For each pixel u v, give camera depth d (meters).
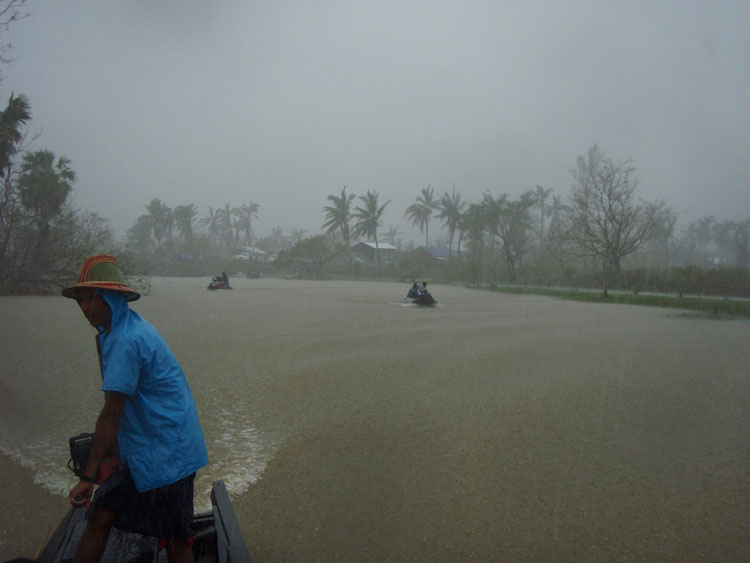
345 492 3.85
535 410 5.89
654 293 32.50
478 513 3.55
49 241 20.78
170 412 2.37
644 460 4.47
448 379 7.39
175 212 81.31
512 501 3.72
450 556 3.04
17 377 7.05
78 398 6.12
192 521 2.50
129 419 2.32
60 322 12.64
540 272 43.91
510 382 7.24
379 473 4.18
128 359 2.25
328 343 10.55
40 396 6.18
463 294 32.53
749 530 3.33
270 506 3.64
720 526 3.38
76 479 4.02
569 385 7.07
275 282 49.06
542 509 3.61
